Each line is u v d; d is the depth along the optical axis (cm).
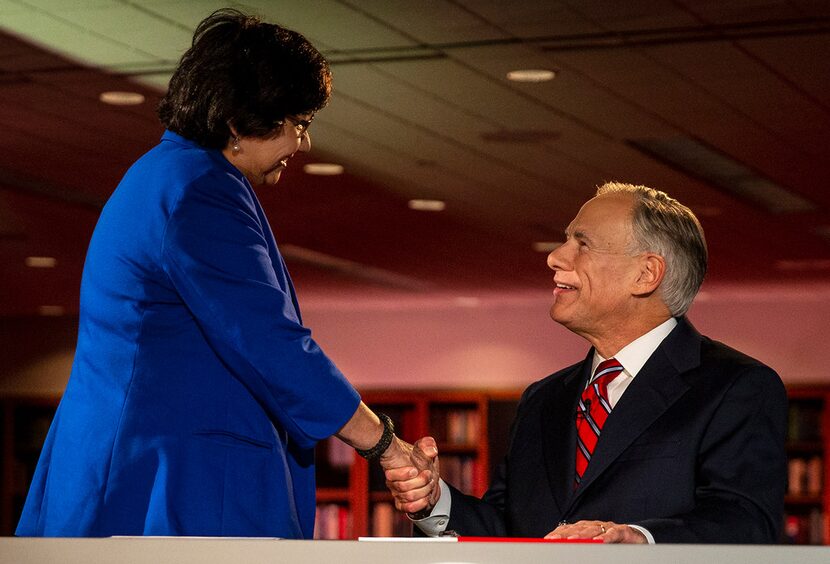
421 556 118
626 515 196
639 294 208
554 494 206
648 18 422
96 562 121
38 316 1272
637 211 209
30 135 592
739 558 116
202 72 184
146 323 174
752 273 1000
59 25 440
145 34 446
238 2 412
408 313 1231
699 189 698
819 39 436
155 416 171
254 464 174
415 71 489
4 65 488
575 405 214
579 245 212
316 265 994
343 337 1245
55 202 749
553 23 430
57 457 175
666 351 206
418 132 583
